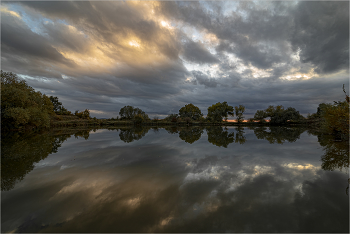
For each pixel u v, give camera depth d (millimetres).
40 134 19062
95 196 3844
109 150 9586
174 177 5145
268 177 5160
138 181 4801
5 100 21312
